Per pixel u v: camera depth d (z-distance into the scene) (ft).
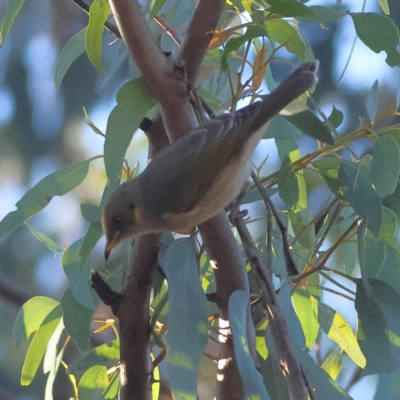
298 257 20.16
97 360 19.88
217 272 17.42
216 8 16.84
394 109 20.45
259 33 17.75
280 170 19.36
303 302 20.62
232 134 18.83
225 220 17.53
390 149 17.88
